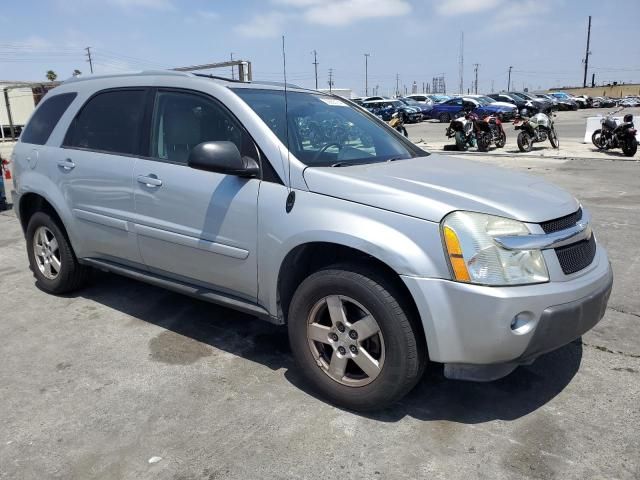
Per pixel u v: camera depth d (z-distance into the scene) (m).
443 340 2.63
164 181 3.58
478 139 16.31
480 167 3.59
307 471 2.51
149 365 3.52
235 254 3.27
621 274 5.09
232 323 4.16
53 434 2.82
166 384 3.29
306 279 3.01
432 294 2.60
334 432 2.80
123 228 3.88
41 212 4.62
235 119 3.35
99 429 2.85
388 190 2.80
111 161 3.94
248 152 3.27
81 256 4.39
